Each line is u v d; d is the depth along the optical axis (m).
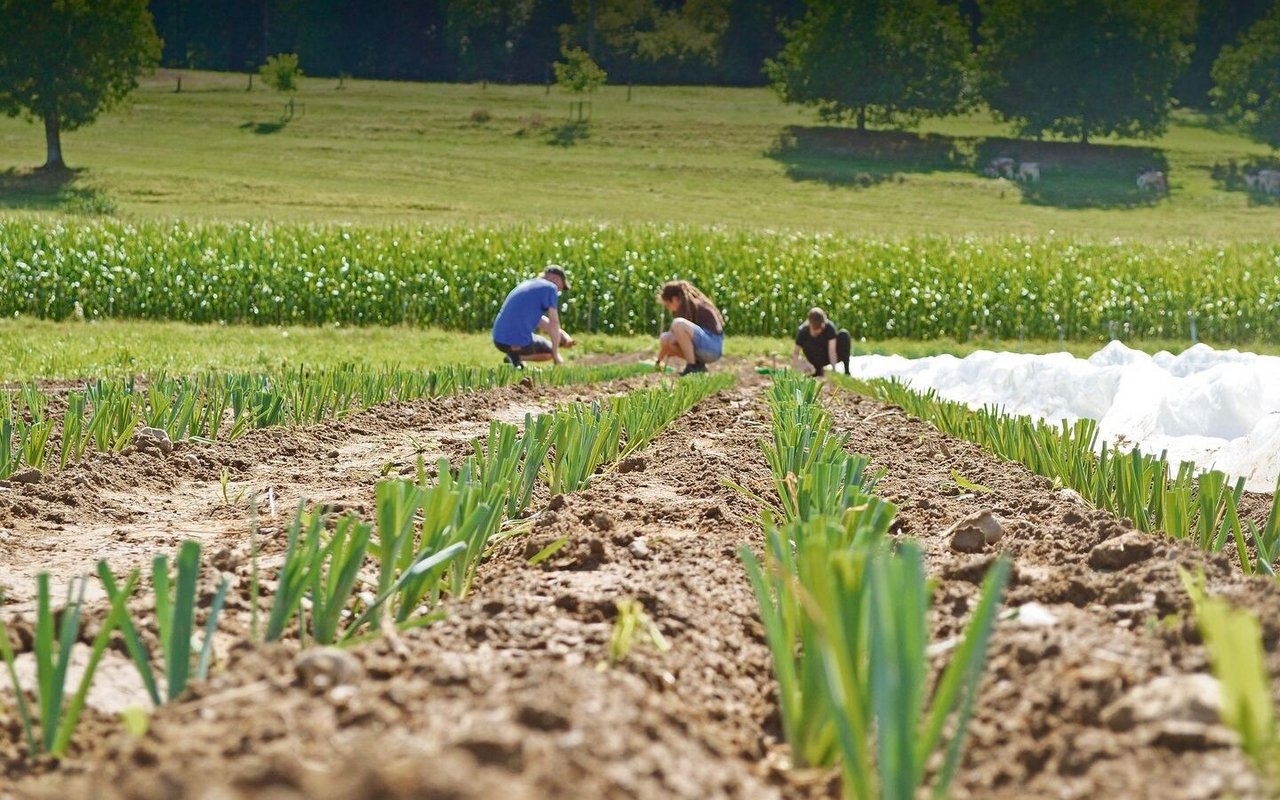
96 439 5.54
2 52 62.72
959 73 91.62
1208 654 2.15
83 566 3.75
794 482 4.22
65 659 2.09
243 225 24.28
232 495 5.12
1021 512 4.69
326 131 82.44
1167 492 3.97
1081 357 20.81
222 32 124.50
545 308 14.14
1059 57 89.62
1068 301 23.66
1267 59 88.19
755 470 5.88
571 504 4.61
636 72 123.12
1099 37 89.44
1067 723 1.93
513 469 4.14
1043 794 1.73
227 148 74.81
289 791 1.36
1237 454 6.09
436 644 2.58
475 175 70.06
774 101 107.69
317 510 3.04
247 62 119.75
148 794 1.43
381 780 1.33
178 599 2.21
